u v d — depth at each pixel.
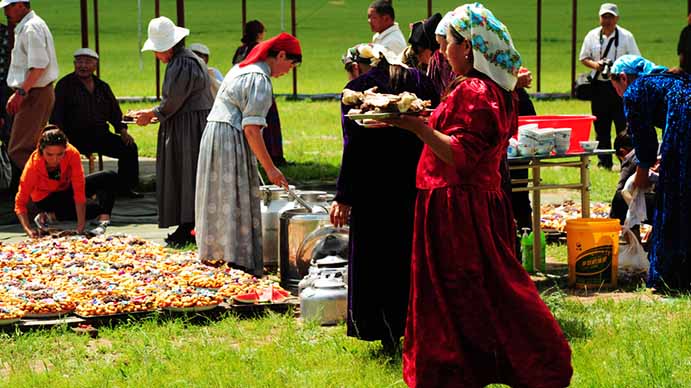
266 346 11.20
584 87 25.50
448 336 8.77
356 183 10.77
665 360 10.16
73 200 18.05
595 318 12.16
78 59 22.38
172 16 112.31
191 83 16.92
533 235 15.12
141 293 13.02
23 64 20.73
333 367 10.53
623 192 15.27
